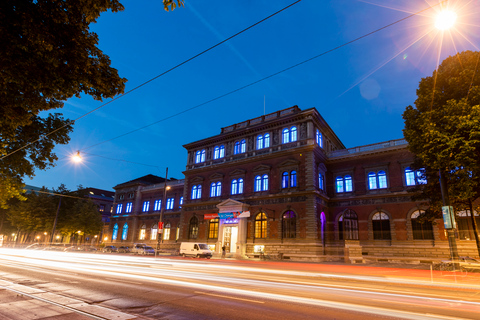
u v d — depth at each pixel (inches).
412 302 356.2
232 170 1711.4
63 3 290.2
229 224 1589.6
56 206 2396.7
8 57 277.1
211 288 448.1
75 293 401.1
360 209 1433.3
